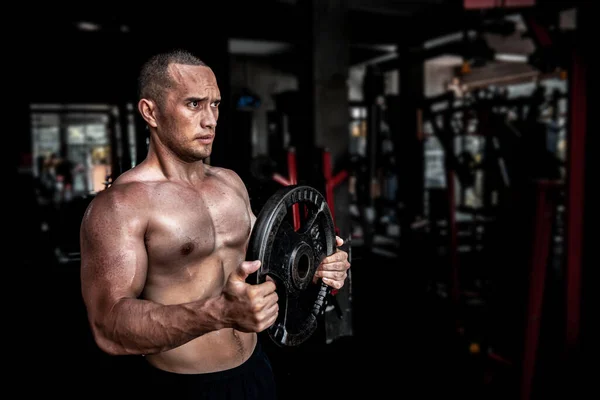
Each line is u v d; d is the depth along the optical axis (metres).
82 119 14.40
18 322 4.84
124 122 8.52
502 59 9.74
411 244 7.62
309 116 6.28
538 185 3.28
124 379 1.77
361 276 6.64
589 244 3.27
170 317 1.00
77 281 6.17
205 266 1.25
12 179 8.03
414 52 8.83
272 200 1.13
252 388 1.34
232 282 0.98
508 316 4.10
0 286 5.95
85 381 3.55
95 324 1.06
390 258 7.74
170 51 1.20
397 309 5.38
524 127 5.28
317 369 3.60
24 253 7.21
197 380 1.26
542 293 3.29
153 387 1.28
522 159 5.15
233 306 0.98
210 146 1.22
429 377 3.74
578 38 3.23
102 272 1.07
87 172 13.64
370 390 3.46
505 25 5.89
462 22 7.60
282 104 7.96
